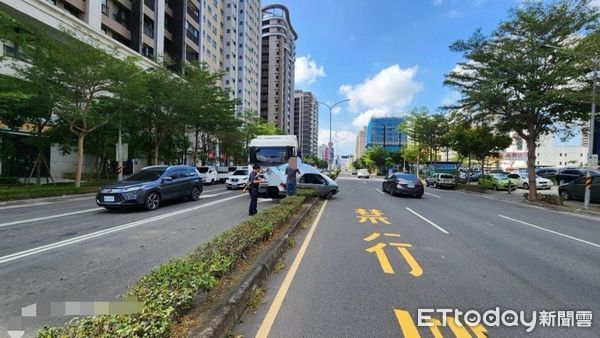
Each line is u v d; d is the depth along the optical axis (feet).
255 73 307.99
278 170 54.08
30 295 14.93
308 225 32.19
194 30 180.04
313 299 14.56
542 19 57.26
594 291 16.15
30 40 56.29
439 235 28.66
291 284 16.33
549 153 284.00
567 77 55.21
